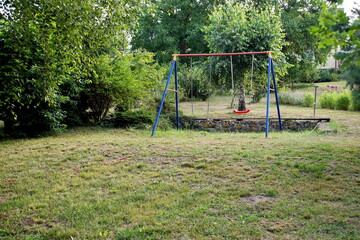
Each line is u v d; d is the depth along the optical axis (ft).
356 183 13.44
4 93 22.49
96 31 17.98
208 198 12.84
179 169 16.79
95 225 10.93
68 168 17.99
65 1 14.87
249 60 46.73
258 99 65.21
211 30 50.88
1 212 12.18
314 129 32.50
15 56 22.27
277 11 71.67
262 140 22.99
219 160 17.72
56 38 17.25
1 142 25.35
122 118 34.09
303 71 81.71
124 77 34.86
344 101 50.19
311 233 9.71
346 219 10.42
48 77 19.60
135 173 16.63
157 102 43.96
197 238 9.75
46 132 29.58
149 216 11.46
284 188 13.42
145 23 91.71
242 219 10.93
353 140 22.18
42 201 13.26
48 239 10.18
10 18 15.60
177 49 94.58
